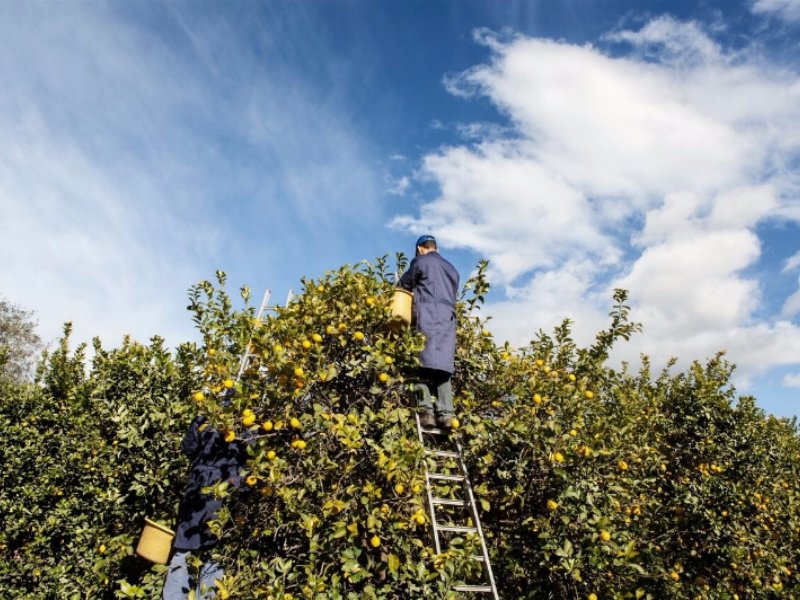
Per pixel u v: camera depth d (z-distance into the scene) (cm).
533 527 434
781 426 894
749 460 715
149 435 589
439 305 461
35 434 794
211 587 337
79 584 588
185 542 362
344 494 368
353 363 409
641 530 523
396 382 428
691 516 570
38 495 712
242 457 381
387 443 363
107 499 574
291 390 384
